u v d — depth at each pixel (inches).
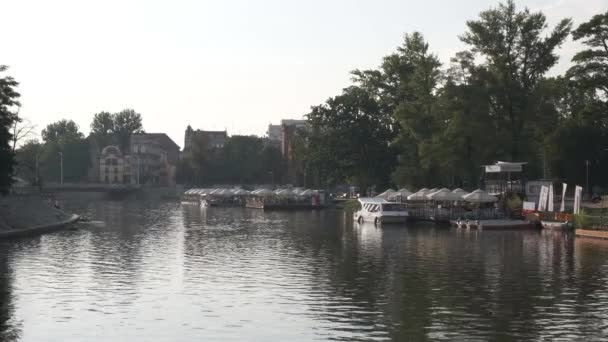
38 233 3073.3
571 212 3206.2
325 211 5290.4
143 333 1148.5
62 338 1119.6
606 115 3695.9
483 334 1130.0
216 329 1172.5
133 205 6879.9
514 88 3580.2
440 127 4010.8
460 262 1975.9
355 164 5162.4
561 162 4030.5
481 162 3659.0
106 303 1387.8
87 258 2101.4
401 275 1737.2
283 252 2255.2
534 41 3636.8
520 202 3427.7
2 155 3250.5
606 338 1103.0
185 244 2539.4
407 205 3909.9
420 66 4247.0
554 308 1325.0
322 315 1273.4
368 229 3270.2
